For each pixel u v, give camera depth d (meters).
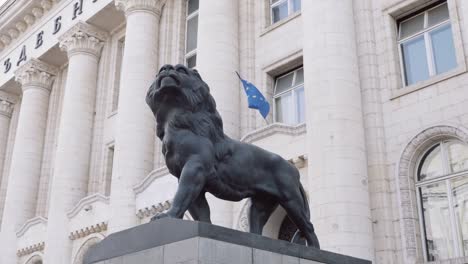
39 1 30.83
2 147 32.84
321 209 13.41
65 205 24.52
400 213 13.58
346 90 14.52
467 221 12.91
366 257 13.02
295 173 6.80
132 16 23.80
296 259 5.88
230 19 19.88
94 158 25.86
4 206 29.50
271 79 19.41
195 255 4.97
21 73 30.66
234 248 5.29
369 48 15.58
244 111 18.84
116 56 27.25
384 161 14.31
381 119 14.80
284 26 19.22
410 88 14.46
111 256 5.82
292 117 18.44
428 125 13.84
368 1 16.16
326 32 15.14
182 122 6.20
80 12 27.98
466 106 13.27
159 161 21.73
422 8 15.45
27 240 26.45
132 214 20.55
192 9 24.39
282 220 15.81
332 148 13.82
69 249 23.92
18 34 33.31
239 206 16.44
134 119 21.86
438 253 13.16
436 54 14.88
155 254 5.35
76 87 26.50
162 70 6.37
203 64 19.03
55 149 29.11
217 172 6.24
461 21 14.07
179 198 5.84
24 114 29.78
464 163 13.25
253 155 6.54
